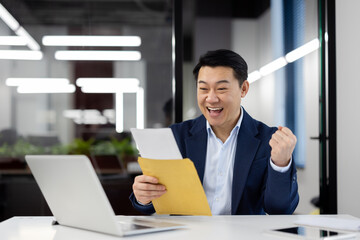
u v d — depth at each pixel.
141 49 3.06
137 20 3.06
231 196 1.64
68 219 1.25
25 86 3.00
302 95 2.79
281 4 2.81
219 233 1.15
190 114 2.72
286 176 1.41
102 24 3.07
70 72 3.04
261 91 2.77
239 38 2.78
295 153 2.76
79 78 3.03
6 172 2.92
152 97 3.05
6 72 2.99
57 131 3.01
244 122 1.70
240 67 1.59
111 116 3.04
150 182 1.36
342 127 2.76
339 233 1.11
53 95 3.01
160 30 3.08
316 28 2.81
